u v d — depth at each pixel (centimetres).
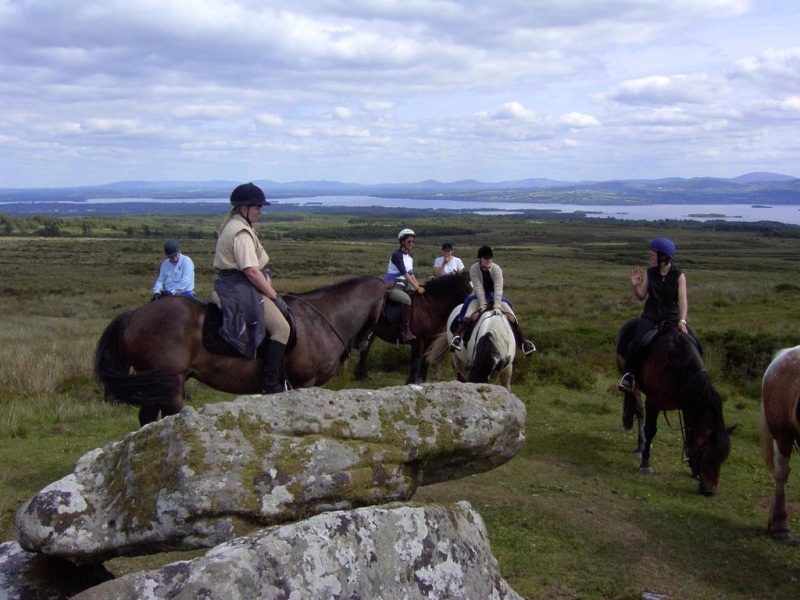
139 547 367
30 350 1278
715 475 708
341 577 331
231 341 631
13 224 12575
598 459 835
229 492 365
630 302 2384
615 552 580
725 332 1469
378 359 1340
